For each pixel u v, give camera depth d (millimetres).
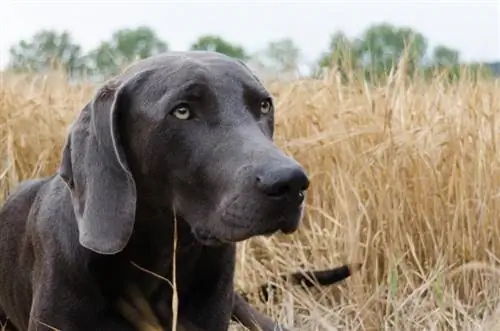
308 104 2010
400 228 1793
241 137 1247
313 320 1636
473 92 1968
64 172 1346
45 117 2008
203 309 1408
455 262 1761
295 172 1188
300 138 1924
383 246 1776
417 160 1828
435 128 1884
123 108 1307
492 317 1569
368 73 2160
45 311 1369
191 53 1337
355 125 1957
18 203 1522
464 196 1792
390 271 1632
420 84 2113
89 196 1312
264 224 1203
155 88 1286
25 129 1986
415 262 1785
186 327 1400
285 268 1776
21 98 2135
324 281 1714
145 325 1374
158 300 1409
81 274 1349
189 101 1270
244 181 1208
